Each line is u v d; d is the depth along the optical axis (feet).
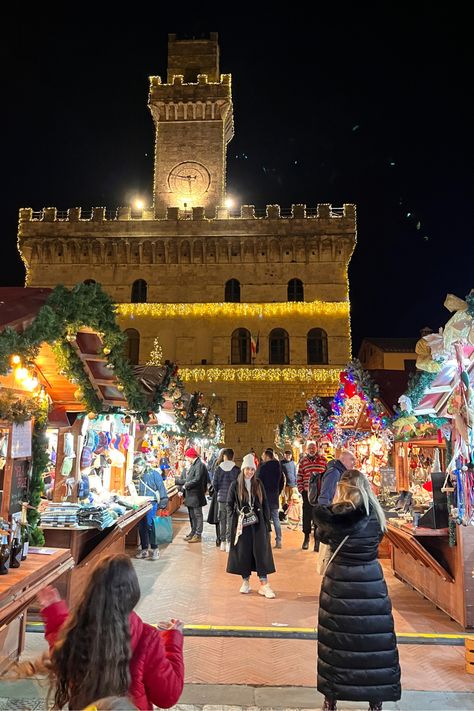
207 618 23.18
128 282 132.46
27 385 19.95
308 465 40.47
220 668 17.90
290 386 125.39
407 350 139.44
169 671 8.83
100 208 134.31
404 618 23.52
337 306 128.98
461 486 22.17
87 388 23.17
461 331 19.57
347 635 14.17
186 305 130.21
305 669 17.90
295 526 50.55
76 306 19.02
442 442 28.04
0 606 13.79
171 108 144.66
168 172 142.10
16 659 17.24
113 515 25.12
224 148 144.97
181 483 43.73
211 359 128.16
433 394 23.85
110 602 8.24
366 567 14.69
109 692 7.83
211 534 47.03
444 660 18.79
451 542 22.47
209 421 79.00
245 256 132.16
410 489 33.73
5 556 15.67
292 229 131.54
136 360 129.18
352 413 44.34
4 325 16.78
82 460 27.73
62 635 8.32
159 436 54.03
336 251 130.93
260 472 41.29
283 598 26.66
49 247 133.39
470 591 21.77
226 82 145.18
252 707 15.26
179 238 131.95
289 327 128.98
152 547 35.88
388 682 13.99
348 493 15.12
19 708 14.65
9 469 18.06
